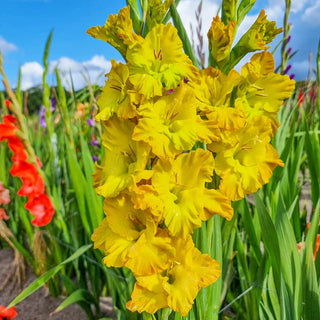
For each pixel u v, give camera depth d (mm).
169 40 458
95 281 1031
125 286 855
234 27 484
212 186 524
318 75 1238
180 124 458
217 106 495
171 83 449
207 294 603
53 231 1194
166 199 454
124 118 454
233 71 486
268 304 778
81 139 1038
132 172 469
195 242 568
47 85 1151
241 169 502
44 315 1121
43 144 1617
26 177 1092
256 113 520
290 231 636
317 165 1017
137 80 444
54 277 1199
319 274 684
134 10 507
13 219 1441
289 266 630
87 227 986
